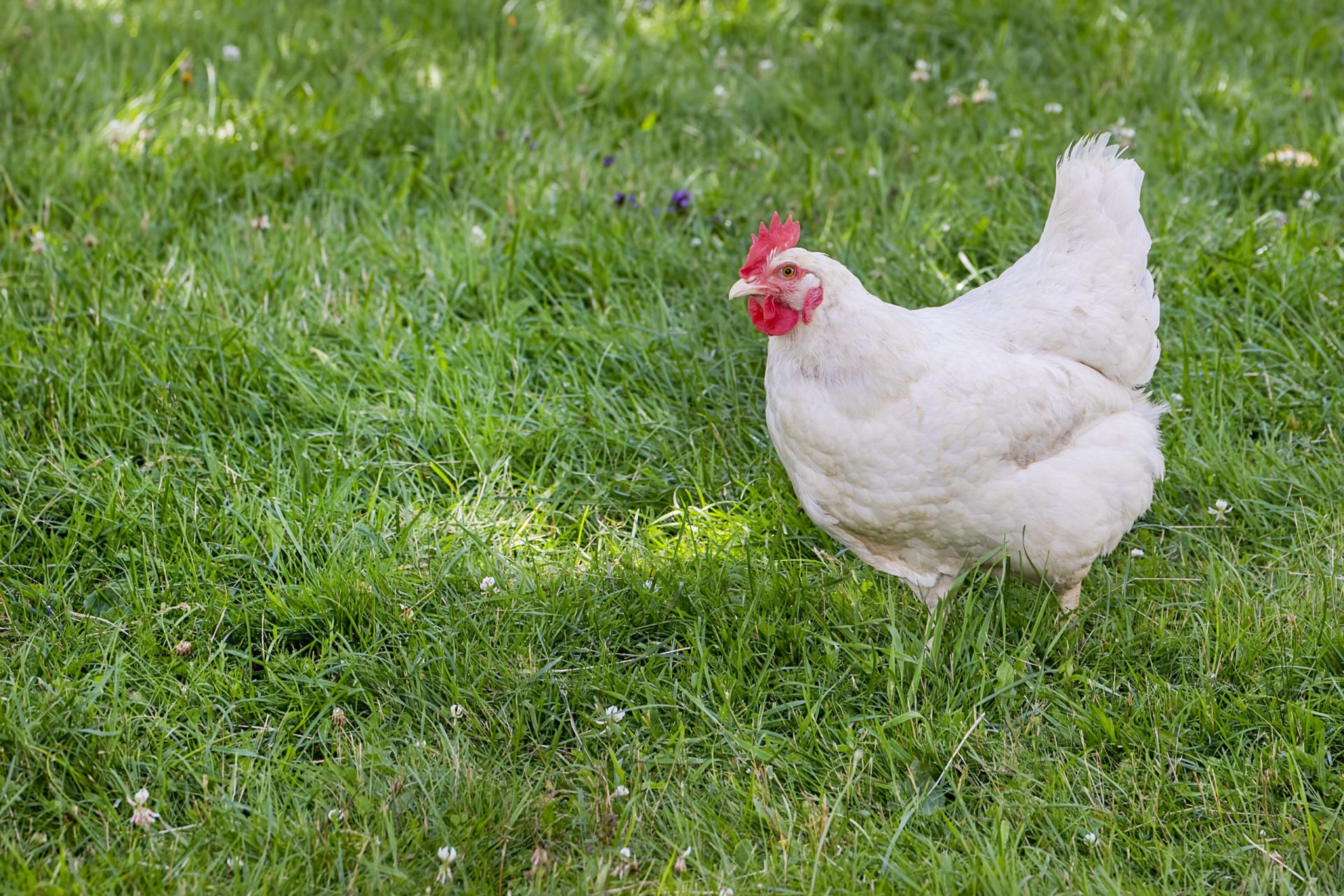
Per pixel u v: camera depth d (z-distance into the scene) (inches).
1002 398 138.2
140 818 124.8
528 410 191.3
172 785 131.8
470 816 127.7
